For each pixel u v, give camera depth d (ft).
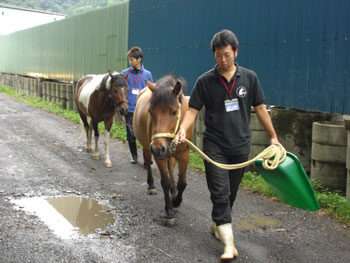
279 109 19.77
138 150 25.64
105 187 17.56
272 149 10.27
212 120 10.41
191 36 26.23
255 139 19.61
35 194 16.22
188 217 13.92
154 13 30.30
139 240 11.90
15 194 16.05
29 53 65.72
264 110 10.55
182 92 12.75
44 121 37.24
